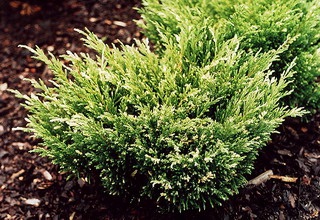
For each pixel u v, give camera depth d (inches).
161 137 39.9
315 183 47.1
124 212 47.1
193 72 43.1
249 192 46.6
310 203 46.1
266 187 46.9
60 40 62.5
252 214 45.6
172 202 42.1
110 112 42.3
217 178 41.3
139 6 64.4
